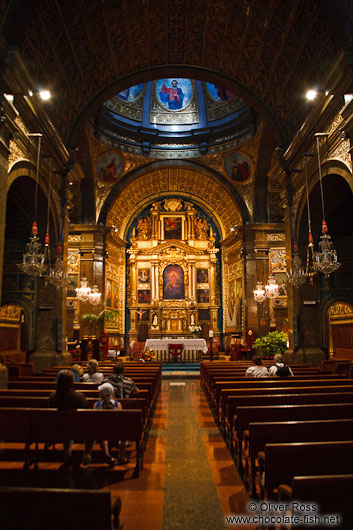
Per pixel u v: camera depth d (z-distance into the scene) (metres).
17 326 17.70
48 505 2.23
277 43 10.77
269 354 14.60
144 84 19.89
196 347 19.41
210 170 21.06
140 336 23.52
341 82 8.27
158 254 24.31
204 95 20.20
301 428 3.97
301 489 2.41
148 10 10.84
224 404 6.17
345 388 6.26
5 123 7.88
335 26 8.09
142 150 20.42
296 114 11.61
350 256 13.11
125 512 3.90
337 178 10.03
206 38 11.99
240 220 21.61
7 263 12.15
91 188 19.83
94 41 11.08
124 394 6.16
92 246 19.86
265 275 19.61
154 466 5.28
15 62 7.80
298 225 12.05
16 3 7.52
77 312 19.61
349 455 3.28
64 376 4.91
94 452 5.84
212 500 4.18
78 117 12.74
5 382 7.35
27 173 9.36
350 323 17.48
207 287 24.31
